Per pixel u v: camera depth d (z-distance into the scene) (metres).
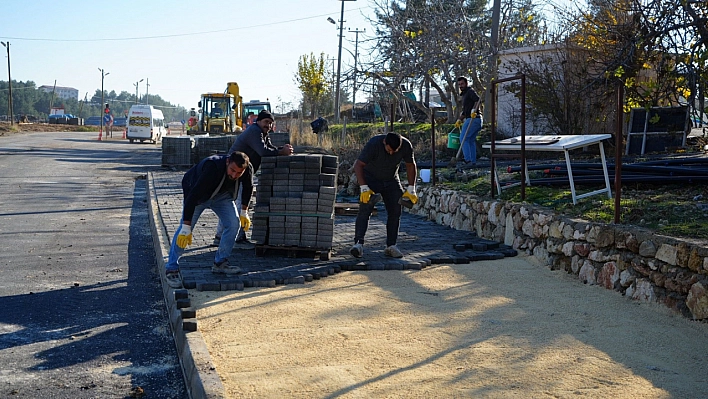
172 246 7.04
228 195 7.22
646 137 13.56
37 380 4.98
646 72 13.21
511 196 9.70
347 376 4.54
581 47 14.74
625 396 4.20
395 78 21.45
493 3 19.72
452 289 6.95
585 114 15.05
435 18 21.59
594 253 7.05
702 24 9.44
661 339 5.27
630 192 8.74
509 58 19.75
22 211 13.68
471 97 14.02
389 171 8.30
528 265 8.09
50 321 6.41
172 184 17.98
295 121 29.09
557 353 4.98
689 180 8.62
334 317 5.90
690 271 5.73
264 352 5.01
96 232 11.48
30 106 167.75
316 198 8.14
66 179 20.16
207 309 6.12
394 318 5.88
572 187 8.39
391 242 8.40
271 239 8.24
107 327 6.27
